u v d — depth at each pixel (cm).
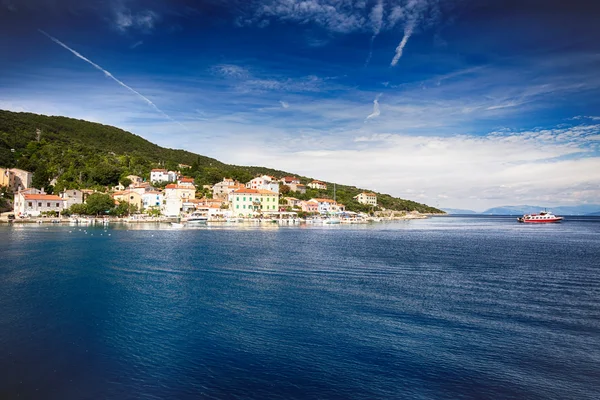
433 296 3872
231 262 5888
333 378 2141
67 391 1953
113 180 19750
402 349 2534
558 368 2291
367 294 3944
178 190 18925
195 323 3002
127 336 2705
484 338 2731
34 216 14562
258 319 3116
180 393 1959
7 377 2080
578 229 17675
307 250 7562
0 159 17400
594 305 3553
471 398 1975
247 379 2114
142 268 5272
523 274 5078
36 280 4394
